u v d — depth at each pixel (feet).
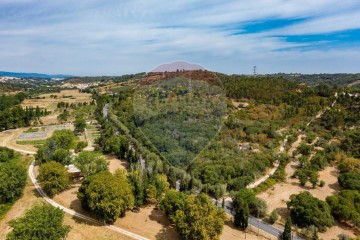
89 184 233.76
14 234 173.68
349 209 265.75
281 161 394.52
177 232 215.10
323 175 370.73
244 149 392.47
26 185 299.58
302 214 256.52
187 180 271.08
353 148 431.43
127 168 352.49
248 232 239.09
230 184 319.68
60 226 187.62
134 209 253.85
